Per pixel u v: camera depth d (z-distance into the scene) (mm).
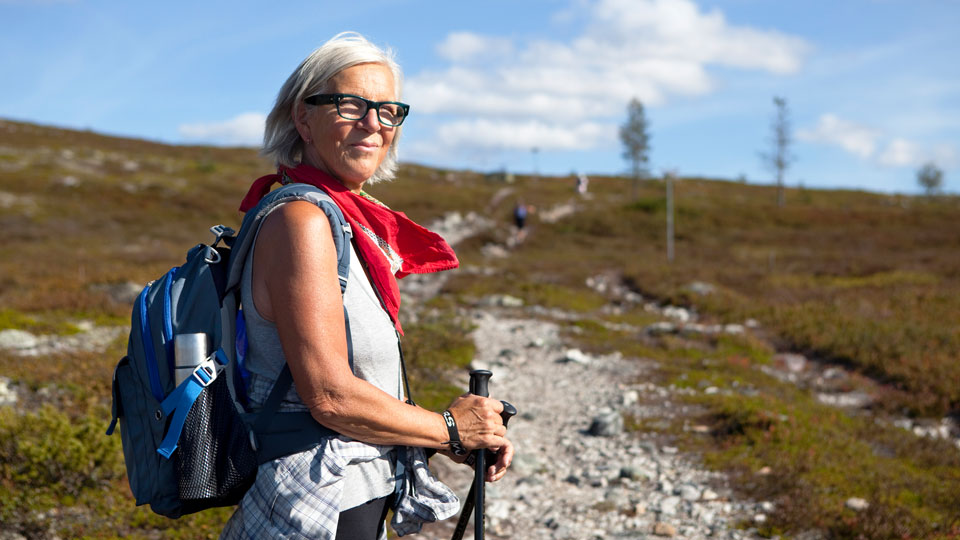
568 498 5871
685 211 46750
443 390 8664
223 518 4688
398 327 1580
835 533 5004
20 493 4395
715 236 40812
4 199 36281
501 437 1580
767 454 6707
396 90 1658
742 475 6277
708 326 14711
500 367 10742
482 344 12445
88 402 6684
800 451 6734
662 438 7551
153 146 75562
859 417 8539
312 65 1553
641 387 9766
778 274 23766
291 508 1358
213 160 69562
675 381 9992
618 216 45125
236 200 42844
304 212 1377
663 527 5145
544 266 26625
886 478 6160
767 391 9594
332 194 1499
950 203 71250
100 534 4273
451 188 57562
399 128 1747
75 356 8555
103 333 10812
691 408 8672
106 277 15578
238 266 1438
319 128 1545
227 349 1430
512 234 40469
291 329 1326
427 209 43562
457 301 17469
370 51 1578
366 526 1445
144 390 1447
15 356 8578
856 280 22719
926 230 41594
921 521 5078
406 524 1572
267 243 1378
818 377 10914
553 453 7121
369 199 1667
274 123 1635
